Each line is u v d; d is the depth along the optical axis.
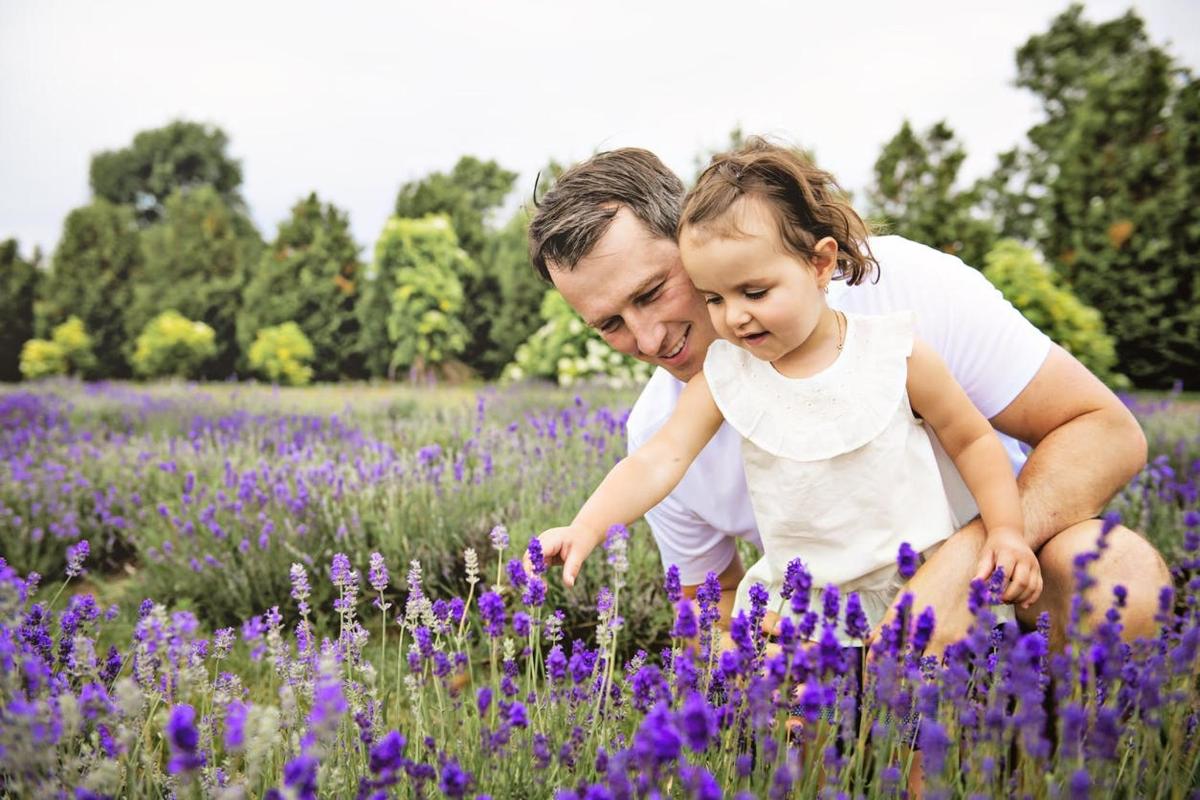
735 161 1.98
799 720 1.81
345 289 23.28
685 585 2.91
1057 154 17.00
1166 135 15.44
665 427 2.24
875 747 1.69
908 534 2.09
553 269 2.21
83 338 24.70
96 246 25.52
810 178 2.03
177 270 25.27
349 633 2.07
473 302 22.28
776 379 2.15
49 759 1.47
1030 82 23.97
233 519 4.75
